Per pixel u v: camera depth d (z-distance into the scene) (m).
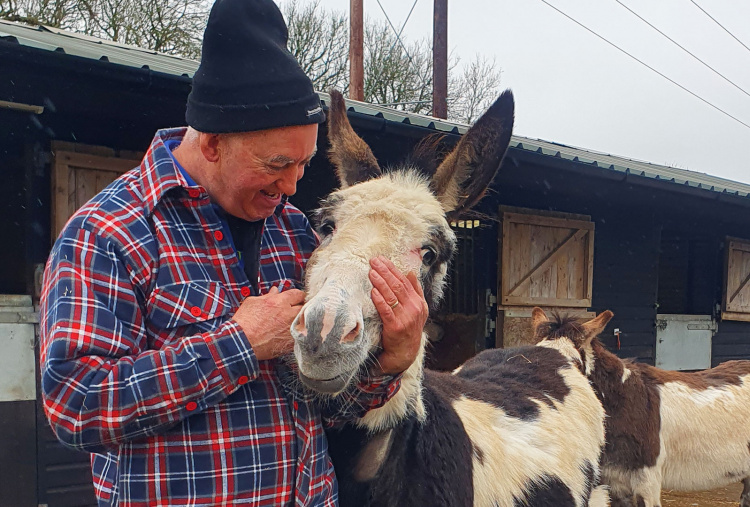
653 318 8.50
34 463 3.93
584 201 7.46
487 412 2.55
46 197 4.03
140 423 1.24
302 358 1.29
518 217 6.68
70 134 4.12
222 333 1.31
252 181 1.44
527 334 6.85
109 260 1.32
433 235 1.78
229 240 1.50
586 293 7.41
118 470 1.34
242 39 1.35
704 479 5.08
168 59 5.79
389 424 1.73
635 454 4.45
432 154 2.28
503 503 2.17
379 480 1.75
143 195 1.42
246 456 1.36
